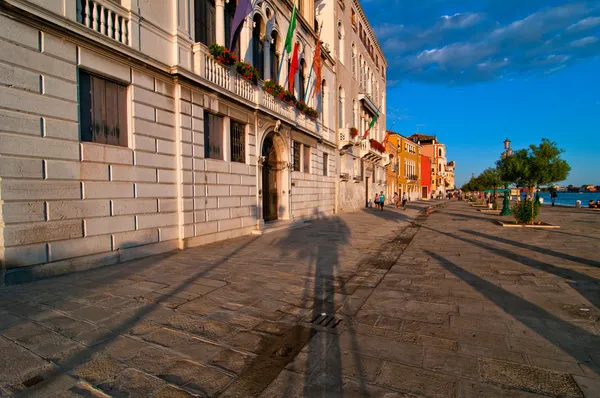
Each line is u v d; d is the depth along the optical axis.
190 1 8.93
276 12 14.04
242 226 11.20
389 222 16.42
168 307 4.31
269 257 7.62
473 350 3.20
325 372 2.83
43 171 5.60
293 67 14.38
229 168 10.49
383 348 3.26
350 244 9.58
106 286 5.21
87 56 6.29
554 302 4.52
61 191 5.86
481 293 4.95
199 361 3.00
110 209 6.74
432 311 4.23
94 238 6.43
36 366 2.86
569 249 8.38
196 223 9.03
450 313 4.16
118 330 3.60
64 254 5.91
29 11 5.29
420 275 6.05
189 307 4.32
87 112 6.44
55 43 5.77
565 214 21.08
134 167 7.28
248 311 4.23
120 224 6.95
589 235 11.04
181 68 8.20
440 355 3.11
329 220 17.30
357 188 26.94
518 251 8.23
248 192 11.55
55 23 5.66
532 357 3.06
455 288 5.22
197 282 5.50
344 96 23.66
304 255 7.90
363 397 2.49
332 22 21.30
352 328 3.74
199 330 3.64
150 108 7.70
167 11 8.25
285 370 2.87
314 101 18.28
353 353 3.16
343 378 2.74
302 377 2.76
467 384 2.64
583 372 2.80
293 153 15.71
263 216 13.55
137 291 4.96
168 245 8.23
